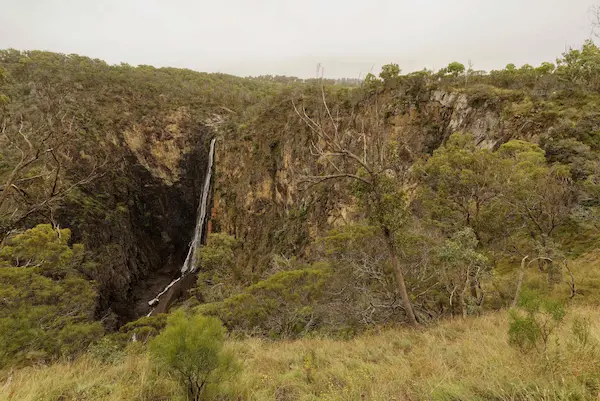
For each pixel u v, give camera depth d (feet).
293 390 15.19
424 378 14.39
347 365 18.61
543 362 12.25
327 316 39.37
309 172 106.11
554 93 69.51
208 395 12.67
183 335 12.58
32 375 17.79
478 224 41.63
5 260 42.63
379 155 30.73
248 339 32.35
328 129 103.71
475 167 41.34
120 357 24.00
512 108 69.87
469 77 92.53
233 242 113.29
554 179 40.63
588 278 34.63
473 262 31.17
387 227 29.43
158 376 14.78
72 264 55.21
